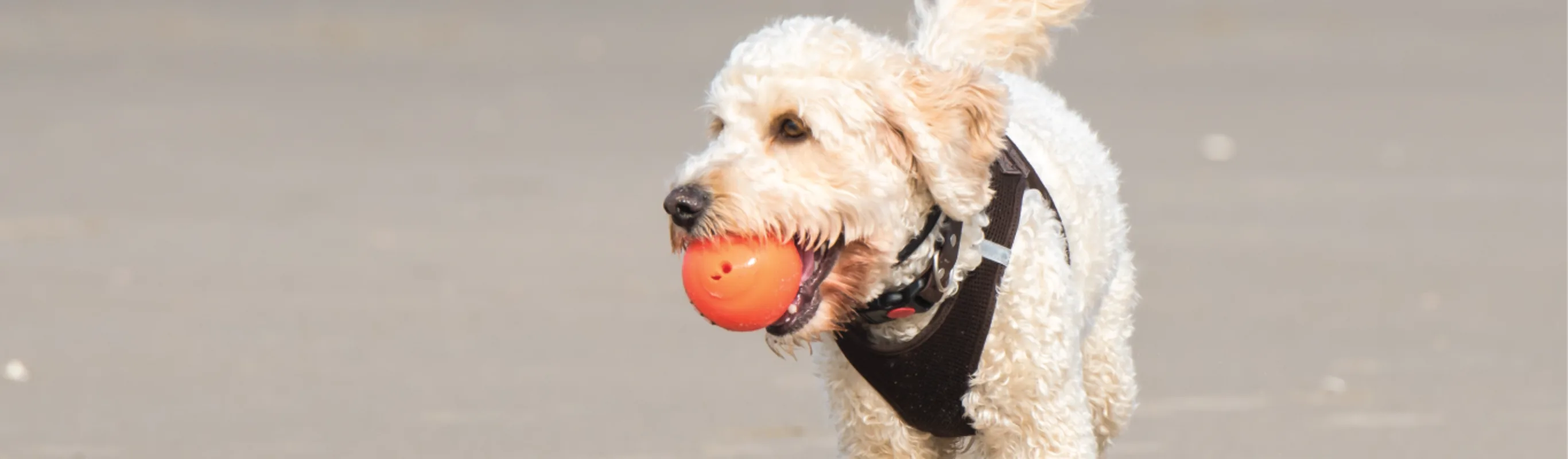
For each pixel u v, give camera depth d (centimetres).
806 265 587
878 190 574
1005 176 608
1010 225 600
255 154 2072
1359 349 1013
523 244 1428
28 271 1284
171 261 1338
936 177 573
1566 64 3133
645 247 1416
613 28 4200
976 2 765
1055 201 646
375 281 1257
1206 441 809
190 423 844
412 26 4238
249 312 1135
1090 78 3034
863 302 592
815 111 571
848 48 586
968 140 585
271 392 912
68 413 865
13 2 4656
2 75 3078
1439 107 2516
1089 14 795
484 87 2955
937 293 595
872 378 619
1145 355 1006
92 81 3002
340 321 1108
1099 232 682
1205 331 1074
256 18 4366
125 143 2180
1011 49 766
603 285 1245
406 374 959
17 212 1597
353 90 2920
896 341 614
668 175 1875
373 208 1639
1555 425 827
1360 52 3466
